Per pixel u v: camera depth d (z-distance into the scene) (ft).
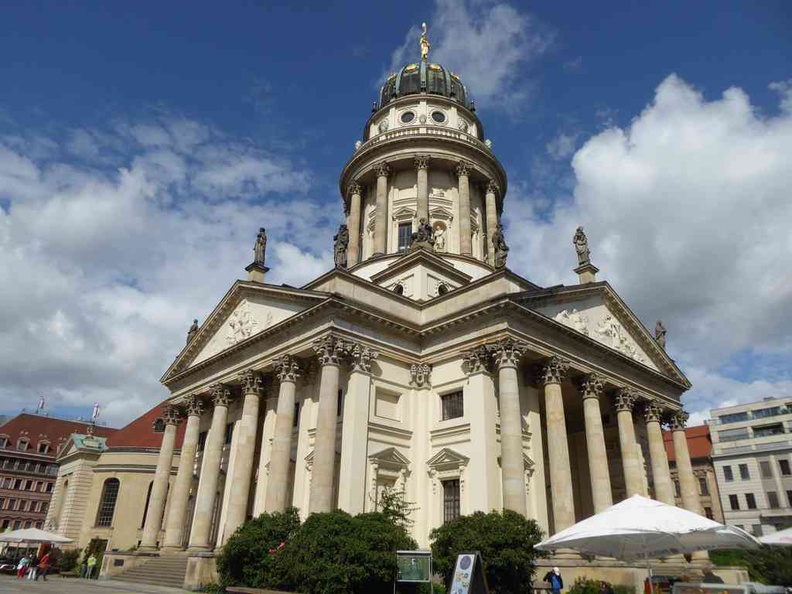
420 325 132.46
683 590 55.42
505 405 111.24
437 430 123.54
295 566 83.56
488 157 196.03
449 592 64.28
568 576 102.42
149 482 200.03
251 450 129.90
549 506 131.03
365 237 196.13
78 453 220.43
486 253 192.24
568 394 147.02
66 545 199.72
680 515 57.77
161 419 183.62
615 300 150.61
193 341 164.14
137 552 148.46
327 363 115.75
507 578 88.33
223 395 146.51
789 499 287.69
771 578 86.22
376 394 122.62
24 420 370.12
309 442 123.03
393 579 83.05
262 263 154.81
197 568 108.68
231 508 123.03
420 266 148.46
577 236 155.43
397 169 194.18
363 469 113.09
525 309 118.52
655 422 151.94
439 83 216.54
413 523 117.91
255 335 135.74
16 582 126.31
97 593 96.73
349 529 86.74
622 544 68.85
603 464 125.29
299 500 119.24
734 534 57.77
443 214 185.98
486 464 111.24
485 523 92.84
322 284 127.44
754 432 313.94
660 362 164.66
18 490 350.02
